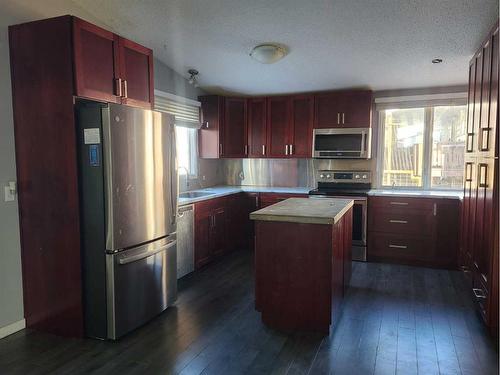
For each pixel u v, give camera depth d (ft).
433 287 11.91
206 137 16.58
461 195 13.60
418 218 14.10
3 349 8.23
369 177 16.28
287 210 9.48
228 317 9.75
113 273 8.40
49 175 8.64
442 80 14.23
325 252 8.59
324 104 16.12
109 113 8.08
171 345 8.33
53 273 8.84
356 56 12.42
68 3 10.01
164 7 10.16
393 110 15.94
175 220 10.47
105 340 8.58
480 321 9.43
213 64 13.87
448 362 7.58
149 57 10.48
